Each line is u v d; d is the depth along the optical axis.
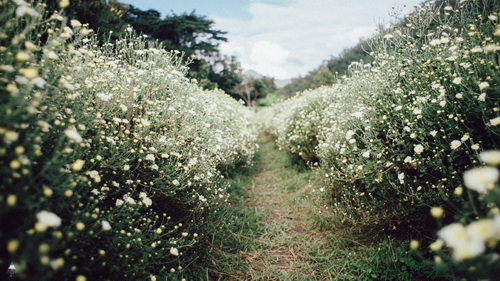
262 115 14.95
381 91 3.33
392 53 3.43
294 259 2.81
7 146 1.23
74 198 1.61
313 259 2.72
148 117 2.96
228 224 3.10
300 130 5.93
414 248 1.33
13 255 1.20
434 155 2.42
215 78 25.78
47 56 1.70
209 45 25.75
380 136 3.16
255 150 7.61
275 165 6.98
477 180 1.06
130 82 2.70
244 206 4.16
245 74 28.91
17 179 1.28
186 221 2.58
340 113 4.02
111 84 2.94
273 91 36.06
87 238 1.62
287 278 2.49
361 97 3.58
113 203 2.27
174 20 22.58
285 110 9.01
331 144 3.76
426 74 2.87
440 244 1.20
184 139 2.98
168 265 2.32
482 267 0.98
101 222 1.75
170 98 3.41
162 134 2.94
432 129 2.59
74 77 2.12
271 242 3.11
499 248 1.18
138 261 1.95
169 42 19.98
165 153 2.61
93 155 2.09
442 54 2.88
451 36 3.09
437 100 2.54
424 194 2.32
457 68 2.44
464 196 2.08
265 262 2.73
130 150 2.43
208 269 2.51
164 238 2.43
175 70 3.61
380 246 2.66
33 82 1.46
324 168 3.76
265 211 4.04
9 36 1.63
